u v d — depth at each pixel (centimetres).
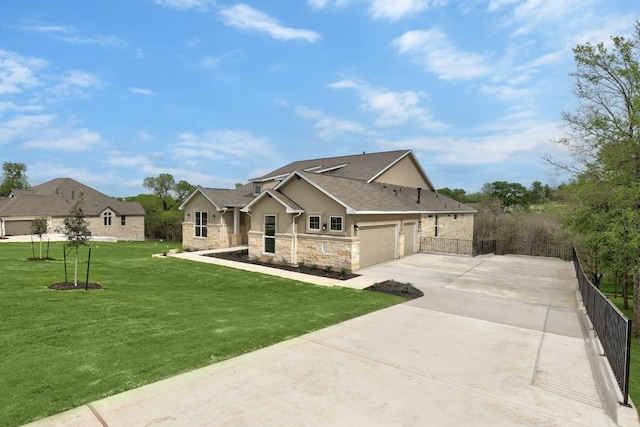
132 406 396
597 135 1316
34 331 627
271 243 1762
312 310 886
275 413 395
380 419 393
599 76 1306
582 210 1348
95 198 4119
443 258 1944
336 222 1562
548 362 591
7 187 5619
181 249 2477
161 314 782
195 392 436
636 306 1241
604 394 473
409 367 546
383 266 1669
